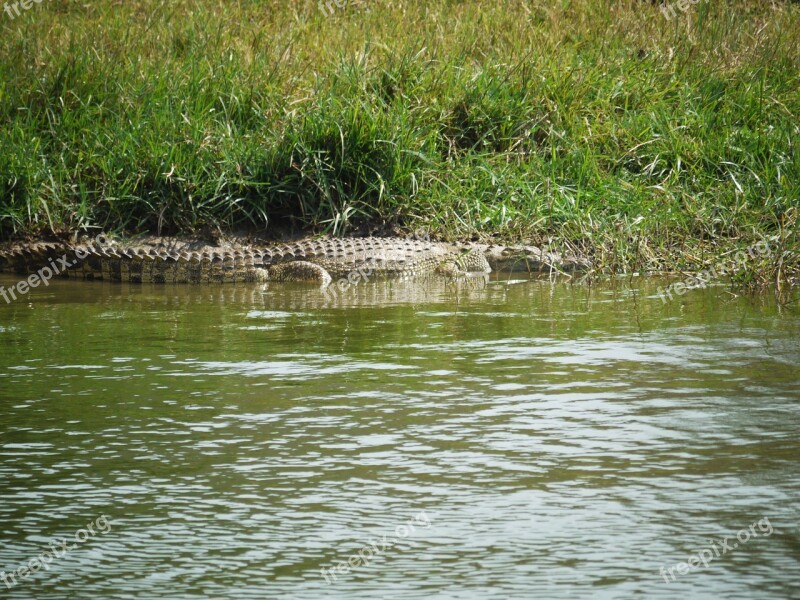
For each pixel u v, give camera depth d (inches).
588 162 1712.6
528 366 899.4
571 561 522.0
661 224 1583.4
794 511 574.6
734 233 1574.8
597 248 1551.4
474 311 1197.1
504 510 582.9
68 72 1798.7
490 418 745.6
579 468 642.8
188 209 1647.4
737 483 614.5
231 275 1551.4
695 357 923.4
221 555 536.1
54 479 637.9
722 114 1824.6
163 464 661.3
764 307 1195.3
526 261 1574.8
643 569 513.0
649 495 599.5
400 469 646.5
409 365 908.6
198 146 1676.9
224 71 1830.7
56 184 1656.0
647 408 764.0
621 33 2058.3
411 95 1797.5
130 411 774.5
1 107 1756.9
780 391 801.6
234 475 641.0
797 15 2144.4
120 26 2022.6
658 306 1215.6
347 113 1675.7
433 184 1681.8
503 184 1695.4
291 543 547.8
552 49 1979.6
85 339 1043.3
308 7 2161.7
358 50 1951.3
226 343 1015.0
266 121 1759.4
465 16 2138.3
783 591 489.7
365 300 1311.5
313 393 818.2
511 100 1802.4
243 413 765.9
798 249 1437.0
